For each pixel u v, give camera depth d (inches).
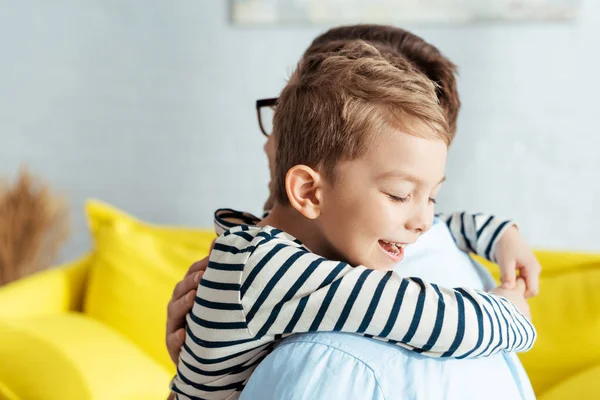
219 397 28.7
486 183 106.5
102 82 117.3
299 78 30.8
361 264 28.0
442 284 28.5
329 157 27.2
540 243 106.1
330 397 23.7
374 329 24.5
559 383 62.7
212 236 83.9
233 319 26.5
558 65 102.5
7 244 103.5
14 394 65.0
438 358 25.0
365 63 28.0
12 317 75.7
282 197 29.9
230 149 114.4
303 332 25.6
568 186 104.4
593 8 100.6
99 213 87.2
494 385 25.8
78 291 84.3
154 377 69.4
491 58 104.0
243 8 110.5
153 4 114.1
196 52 113.5
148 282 78.3
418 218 27.0
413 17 104.9
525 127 104.3
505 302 27.5
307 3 108.0
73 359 66.8
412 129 26.2
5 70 120.0
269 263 26.1
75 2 116.6
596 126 102.4
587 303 65.6
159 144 116.6
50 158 120.4
